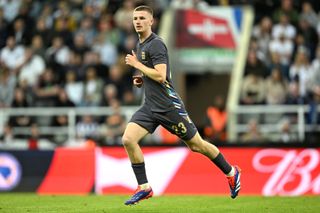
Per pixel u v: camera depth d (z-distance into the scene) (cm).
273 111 5491
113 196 3953
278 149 4166
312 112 5388
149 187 2800
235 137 5572
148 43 2738
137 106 5684
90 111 5716
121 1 6794
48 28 6688
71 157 4369
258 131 5372
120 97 5950
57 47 6384
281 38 6162
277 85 5725
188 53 6378
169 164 4259
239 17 6312
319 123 5375
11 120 5825
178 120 2770
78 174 4338
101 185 4291
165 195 4091
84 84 6006
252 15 6456
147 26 2739
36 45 6400
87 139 5369
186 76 6594
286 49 6131
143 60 2755
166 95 2750
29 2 7056
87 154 4353
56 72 6256
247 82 5781
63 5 6900
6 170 4428
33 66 6312
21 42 6700
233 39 6300
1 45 6900
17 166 4412
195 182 4188
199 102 6600
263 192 4128
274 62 5962
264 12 6712
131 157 2791
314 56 6244
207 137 5388
